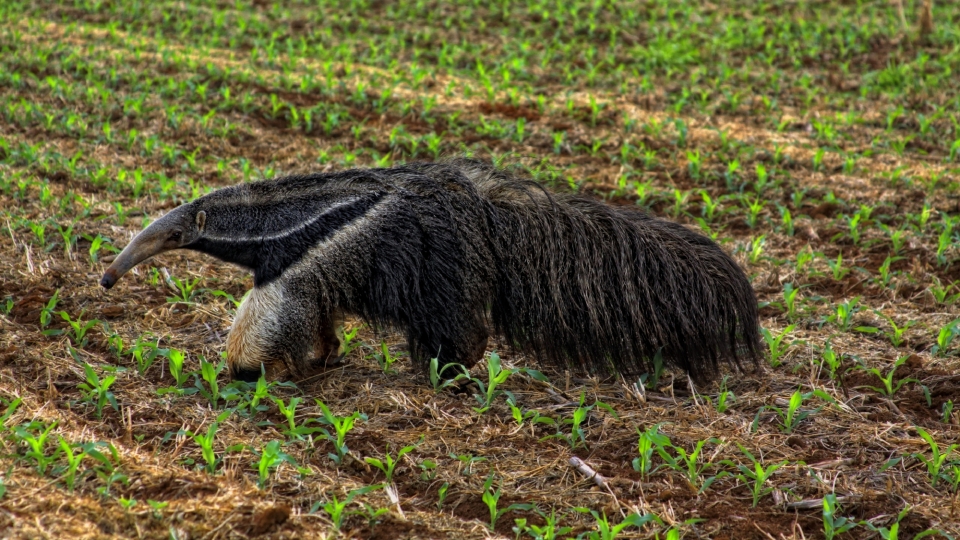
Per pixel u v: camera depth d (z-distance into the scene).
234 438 14.35
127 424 14.70
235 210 15.46
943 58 41.31
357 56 43.88
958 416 15.51
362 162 29.64
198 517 12.02
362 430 14.89
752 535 12.46
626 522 11.93
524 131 32.88
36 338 17.61
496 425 15.29
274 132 32.50
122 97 34.19
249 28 47.25
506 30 48.12
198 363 17.23
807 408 15.88
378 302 15.57
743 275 15.86
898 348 18.30
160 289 20.20
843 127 34.34
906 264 23.05
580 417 14.58
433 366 15.70
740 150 30.92
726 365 17.31
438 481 13.59
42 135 30.53
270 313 15.41
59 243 22.22
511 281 15.73
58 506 11.88
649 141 32.19
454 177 15.64
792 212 26.61
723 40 45.31
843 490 13.38
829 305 20.28
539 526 12.62
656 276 15.60
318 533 11.98
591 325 15.64
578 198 16.20
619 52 44.59
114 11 49.06
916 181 28.22
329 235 15.29
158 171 27.95
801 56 43.38
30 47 40.03
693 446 14.60
